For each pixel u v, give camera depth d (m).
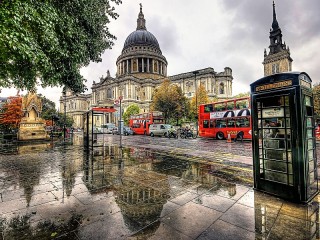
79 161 9.17
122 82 79.12
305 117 4.43
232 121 20.84
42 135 22.36
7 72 7.61
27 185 5.53
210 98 67.25
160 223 3.40
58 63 7.43
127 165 8.22
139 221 3.48
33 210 3.93
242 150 13.12
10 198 4.56
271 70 65.00
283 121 4.86
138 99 80.56
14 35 4.50
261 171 5.39
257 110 5.11
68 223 3.41
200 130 24.27
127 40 90.88
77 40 7.57
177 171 7.13
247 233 3.08
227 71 73.44
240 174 6.68
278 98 4.81
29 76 7.84
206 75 69.56
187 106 45.09
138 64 85.94
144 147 15.16
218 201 4.35
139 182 5.79
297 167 4.27
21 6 4.62
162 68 92.06
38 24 5.27
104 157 10.31
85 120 16.09
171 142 19.80
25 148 14.73
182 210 3.91
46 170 7.35
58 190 5.11
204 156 10.55
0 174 6.77
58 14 6.36
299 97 4.28
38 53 5.22
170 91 44.84
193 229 3.20
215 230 3.17
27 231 3.17
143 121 35.47
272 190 4.67
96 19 8.74
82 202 4.32
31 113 22.14
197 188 5.24
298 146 4.26
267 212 3.79
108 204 4.22
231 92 73.44
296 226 3.27
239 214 3.72
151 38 89.62
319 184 5.57
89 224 3.38
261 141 5.04
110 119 72.94
